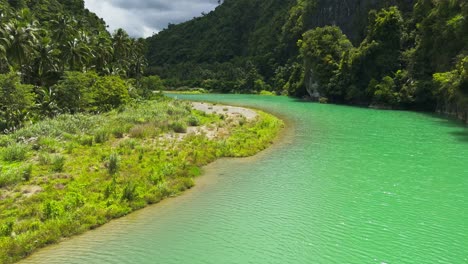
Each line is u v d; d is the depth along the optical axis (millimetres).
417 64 75562
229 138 40812
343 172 28312
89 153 31984
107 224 19859
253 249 16672
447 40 67062
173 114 55312
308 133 46281
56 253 16766
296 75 126938
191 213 21062
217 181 27078
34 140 36125
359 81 88500
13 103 43812
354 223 19156
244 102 99812
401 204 21609
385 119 59188
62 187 23484
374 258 15641
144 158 30812
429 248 16438
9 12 63969
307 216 20172
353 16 118125
